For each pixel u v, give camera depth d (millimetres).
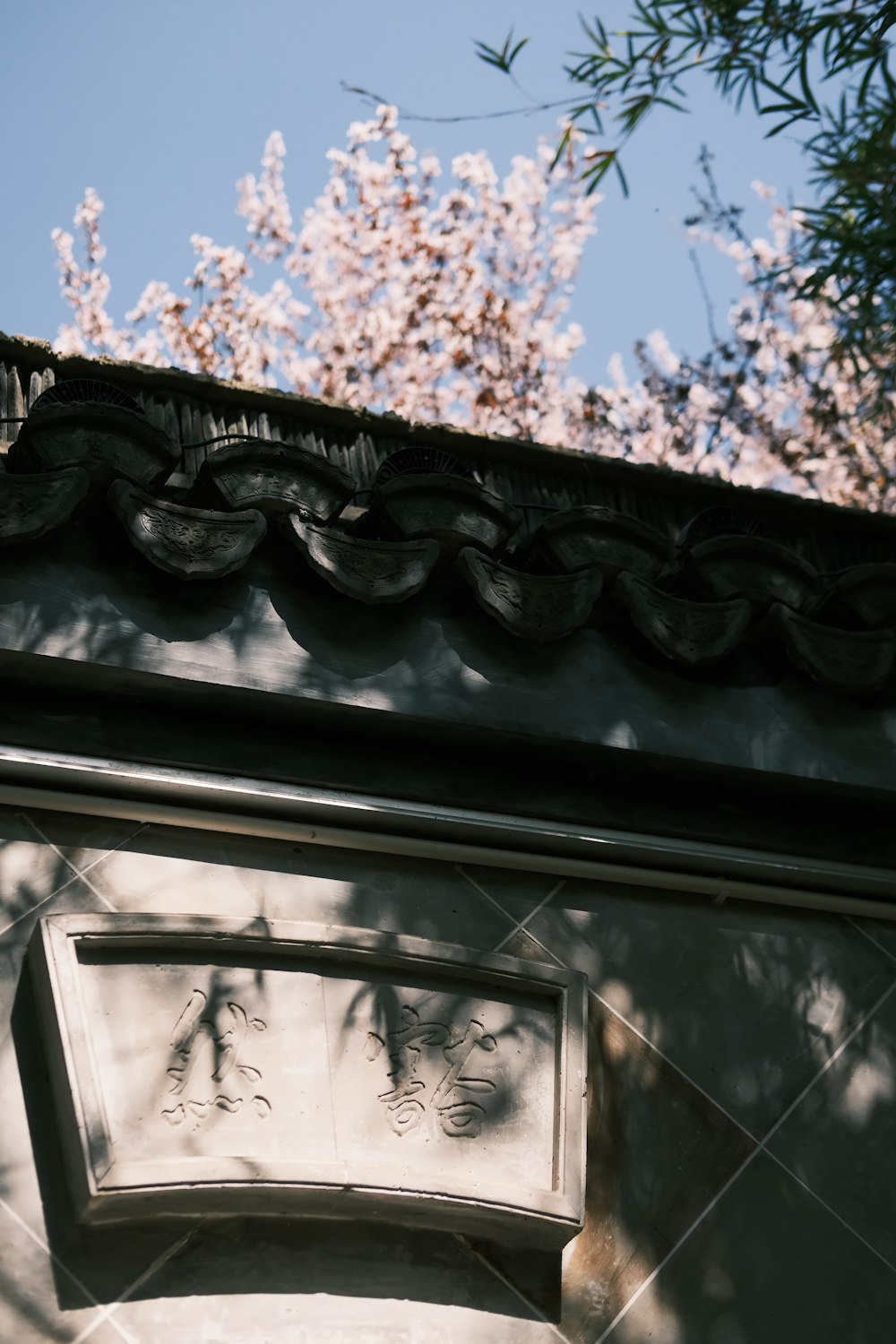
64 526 2531
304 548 2609
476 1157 2291
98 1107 2088
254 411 3303
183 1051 2217
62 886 2391
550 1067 2441
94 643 2451
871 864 2998
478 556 2736
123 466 2557
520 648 2779
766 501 3594
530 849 2754
